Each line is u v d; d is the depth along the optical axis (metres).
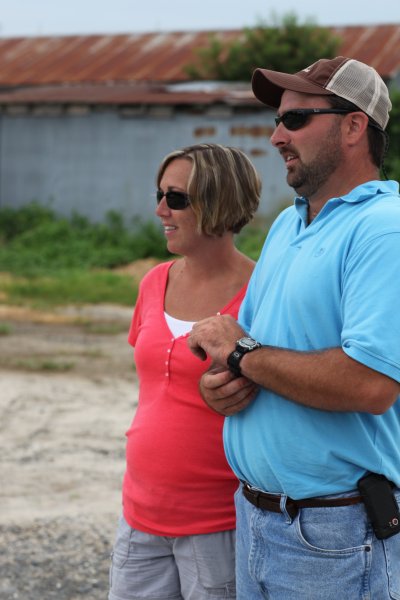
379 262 3.56
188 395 4.41
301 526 3.74
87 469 10.18
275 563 3.84
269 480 3.84
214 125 33.16
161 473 4.42
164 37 45.16
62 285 26.27
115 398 13.65
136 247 33.03
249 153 32.62
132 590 4.62
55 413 12.64
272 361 3.72
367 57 38.53
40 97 35.56
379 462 3.74
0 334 19.22
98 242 33.72
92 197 35.25
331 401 3.59
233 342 3.92
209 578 4.41
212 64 40.41
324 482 3.72
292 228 4.16
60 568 7.44
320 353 3.63
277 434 3.80
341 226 3.78
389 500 3.72
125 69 42.06
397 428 3.89
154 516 4.46
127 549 4.61
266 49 39.12
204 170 4.46
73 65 43.19
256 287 4.25
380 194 3.84
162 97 33.47
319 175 3.94
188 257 4.64
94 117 34.97
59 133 35.56
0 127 36.31
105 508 8.88
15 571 7.36
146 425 4.51
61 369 15.67
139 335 4.70
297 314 3.78
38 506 8.91
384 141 4.01
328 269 3.72
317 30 39.62
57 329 20.14
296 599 3.78
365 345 3.49
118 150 34.69
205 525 4.38
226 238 4.61
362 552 3.68
